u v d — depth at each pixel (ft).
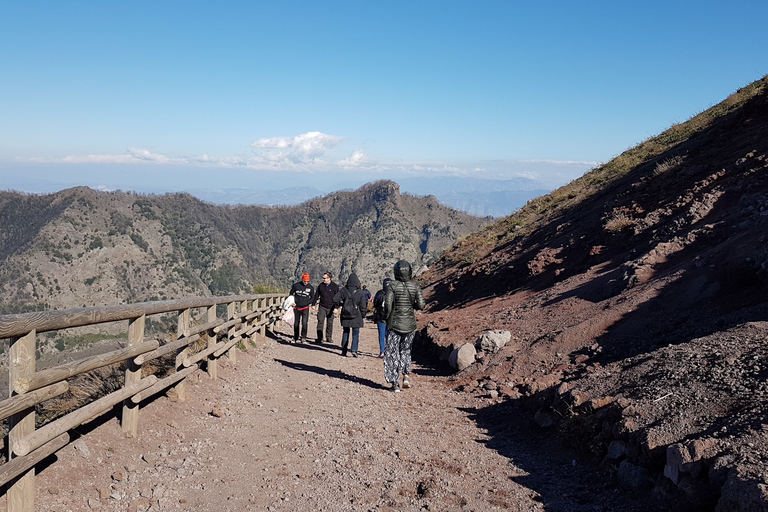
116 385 19.88
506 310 40.78
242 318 34.71
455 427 21.08
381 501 13.55
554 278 45.83
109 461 14.12
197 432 18.04
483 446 18.75
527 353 28.58
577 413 17.74
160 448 15.99
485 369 29.07
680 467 12.26
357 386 28.55
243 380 26.89
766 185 34.88
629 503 13.20
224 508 12.87
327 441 18.48
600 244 46.14
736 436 12.31
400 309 27.17
